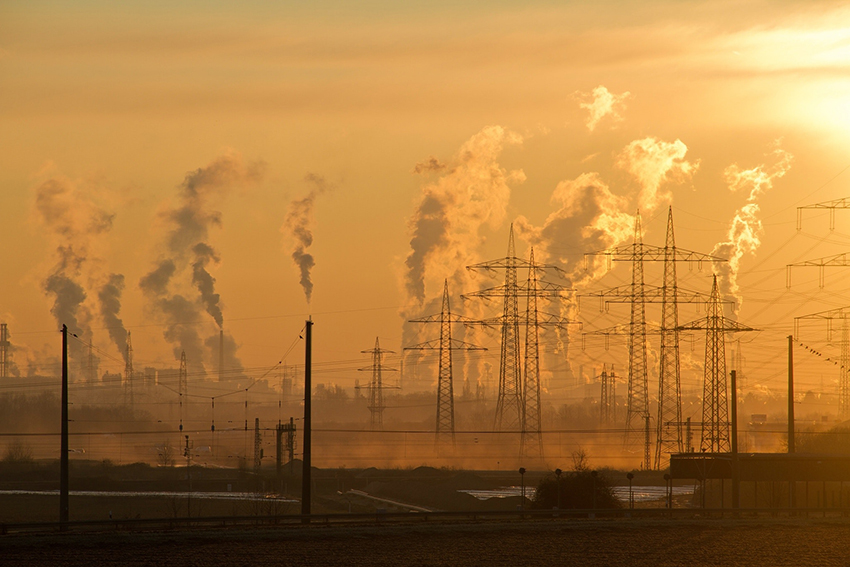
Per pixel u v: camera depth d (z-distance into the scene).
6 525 179.50
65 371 191.38
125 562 155.38
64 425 190.12
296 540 179.75
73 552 163.00
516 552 172.50
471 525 199.25
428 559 164.12
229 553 165.12
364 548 173.38
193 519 192.75
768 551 177.75
